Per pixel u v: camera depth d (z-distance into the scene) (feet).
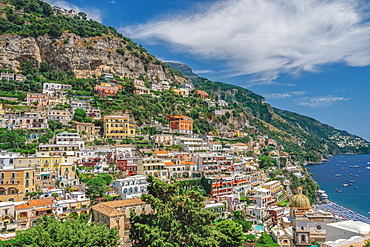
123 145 563.89
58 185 406.41
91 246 230.89
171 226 256.93
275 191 577.43
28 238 246.27
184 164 540.11
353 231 274.98
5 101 629.92
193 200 289.94
